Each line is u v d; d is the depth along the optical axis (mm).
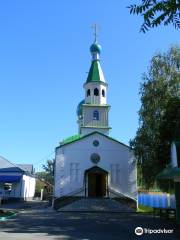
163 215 27469
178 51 31484
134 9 7715
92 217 27266
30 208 38875
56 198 38312
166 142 27391
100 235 16141
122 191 39406
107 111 46469
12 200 50594
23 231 17594
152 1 7590
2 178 50812
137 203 38844
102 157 40438
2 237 14984
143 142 30109
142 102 30922
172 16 7602
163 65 31203
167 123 26828
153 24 7758
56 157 39938
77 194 38781
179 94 29922
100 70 48562
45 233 16844
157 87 30359
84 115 46188
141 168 31000
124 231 17875
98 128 45656
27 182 57969
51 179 88625
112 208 36156
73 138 46219
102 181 40406
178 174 19516
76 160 40062
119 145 40906
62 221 23422
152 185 31641
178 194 22188
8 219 24703
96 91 47344
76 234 16500
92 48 49094
